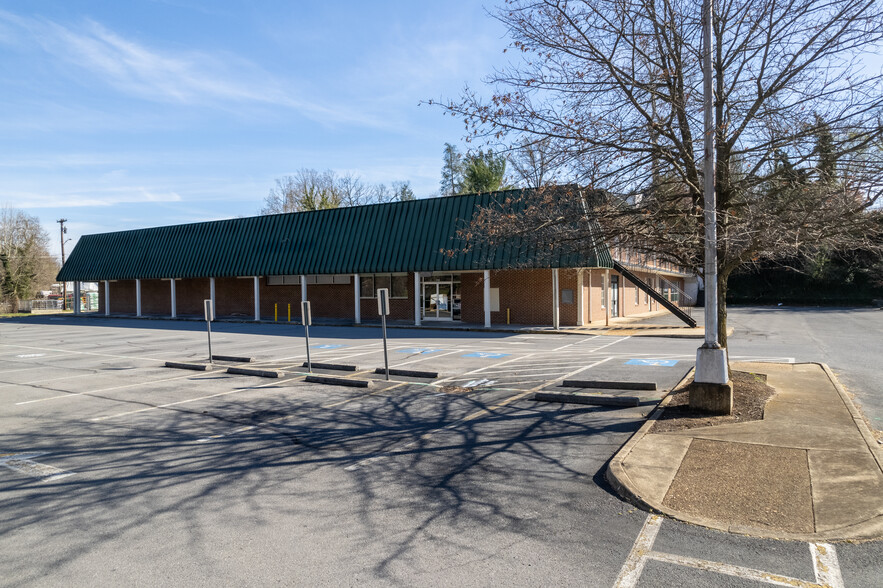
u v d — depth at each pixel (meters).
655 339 22.02
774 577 4.07
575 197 9.52
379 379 12.62
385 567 4.34
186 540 4.88
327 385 12.16
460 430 8.33
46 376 14.38
